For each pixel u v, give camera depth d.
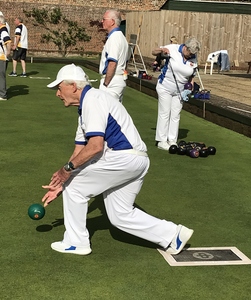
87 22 21.53
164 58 6.56
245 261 3.64
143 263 3.53
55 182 3.36
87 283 3.22
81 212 3.50
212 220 4.44
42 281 3.21
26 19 20.94
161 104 6.74
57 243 3.66
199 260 3.62
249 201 4.99
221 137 7.89
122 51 5.89
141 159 3.35
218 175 5.82
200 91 9.84
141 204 4.75
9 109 9.32
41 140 7.07
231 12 17.47
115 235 3.98
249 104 9.50
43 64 17.97
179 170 5.94
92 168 3.30
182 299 3.10
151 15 17.08
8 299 2.99
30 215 3.68
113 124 3.26
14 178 5.30
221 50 15.96
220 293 3.19
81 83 3.24
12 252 3.60
